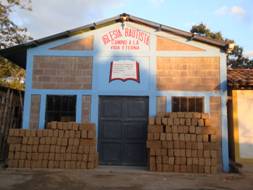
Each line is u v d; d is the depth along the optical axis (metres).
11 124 12.19
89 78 10.85
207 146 9.59
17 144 9.92
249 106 10.52
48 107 10.82
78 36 11.05
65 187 7.43
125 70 10.83
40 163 9.81
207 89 10.50
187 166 9.52
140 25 10.95
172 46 10.79
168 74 10.69
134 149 10.60
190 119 9.78
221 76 10.48
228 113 10.99
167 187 7.62
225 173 9.69
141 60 10.84
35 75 10.93
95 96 10.76
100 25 10.95
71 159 9.84
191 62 10.66
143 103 10.75
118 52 10.92
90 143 9.91
